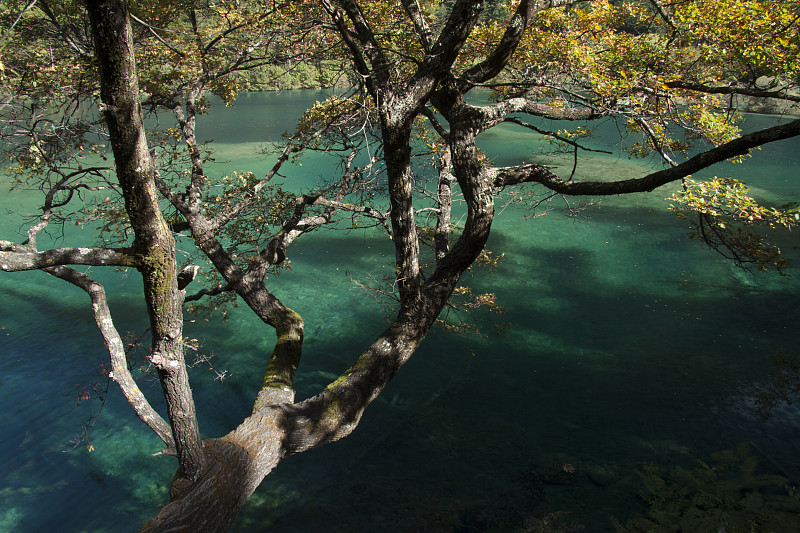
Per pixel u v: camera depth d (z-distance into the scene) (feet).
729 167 73.56
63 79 21.57
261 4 24.16
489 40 24.45
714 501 22.53
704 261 49.88
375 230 58.75
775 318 39.83
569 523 23.15
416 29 18.74
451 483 26.53
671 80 19.03
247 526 24.53
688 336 38.50
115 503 26.27
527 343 38.83
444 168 23.52
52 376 36.06
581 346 38.11
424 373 35.96
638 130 21.62
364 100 23.13
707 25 17.88
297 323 20.72
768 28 16.80
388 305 44.11
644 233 56.85
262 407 15.47
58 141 22.13
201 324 42.80
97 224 58.85
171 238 11.41
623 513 23.41
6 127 21.18
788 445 27.07
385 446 29.45
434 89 15.87
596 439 28.91
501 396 33.27
